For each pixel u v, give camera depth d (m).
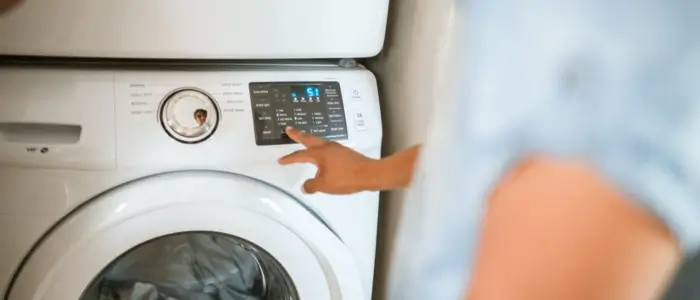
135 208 0.91
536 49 0.46
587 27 0.44
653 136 0.44
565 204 0.46
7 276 0.91
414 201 0.64
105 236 0.91
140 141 0.90
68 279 0.91
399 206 1.09
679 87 0.43
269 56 0.99
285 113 0.98
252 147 0.95
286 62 1.06
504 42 0.48
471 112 0.51
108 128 0.89
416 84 1.03
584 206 0.45
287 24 0.97
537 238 0.47
